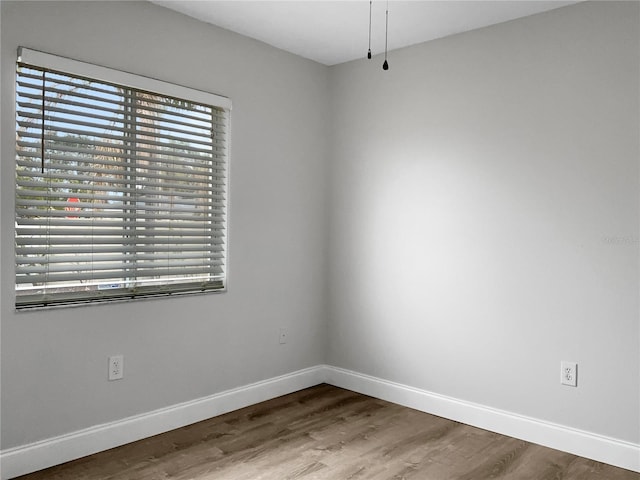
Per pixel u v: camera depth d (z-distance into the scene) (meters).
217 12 3.04
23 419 2.49
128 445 2.84
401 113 3.60
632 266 2.68
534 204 3.01
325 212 4.05
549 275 2.96
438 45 3.40
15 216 2.45
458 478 2.55
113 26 2.75
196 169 3.25
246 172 3.46
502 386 3.14
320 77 3.97
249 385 3.53
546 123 2.95
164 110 3.02
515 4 2.86
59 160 2.62
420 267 3.51
